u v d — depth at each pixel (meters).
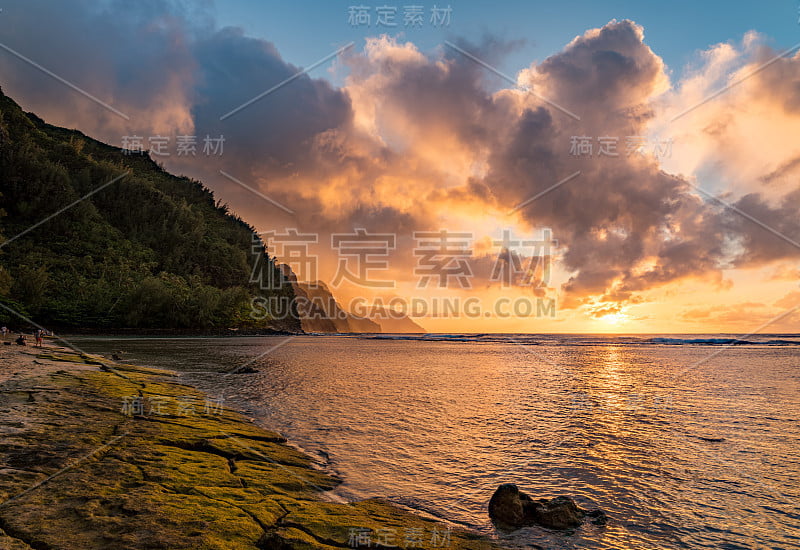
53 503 6.33
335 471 10.09
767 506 8.48
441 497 8.79
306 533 6.16
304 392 21.62
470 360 44.03
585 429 14.44
